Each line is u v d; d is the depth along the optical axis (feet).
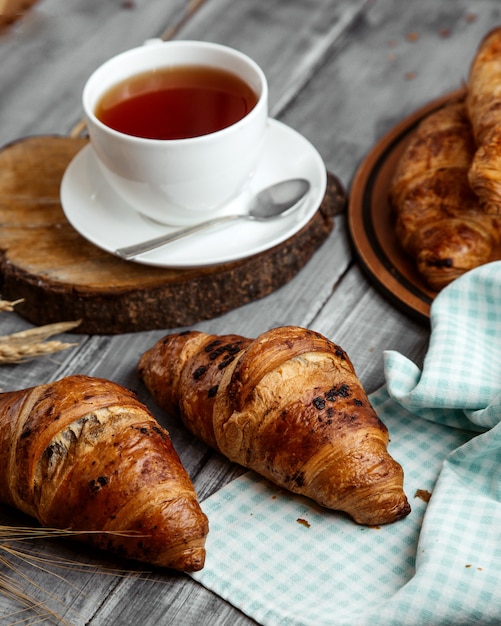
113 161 2.82
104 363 2.86
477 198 2.89
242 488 2.62
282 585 2.49
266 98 2.84
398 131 3.20
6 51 3.53
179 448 2.70
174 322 2.91
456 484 2.58
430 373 2.68
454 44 3.50
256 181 3.00
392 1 3.63
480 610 2.41
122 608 2.49
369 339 2.87
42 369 2.85
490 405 2.62
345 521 2.57
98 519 2.48
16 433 2.54
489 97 2.93
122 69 2.93
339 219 3.09
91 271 2.88
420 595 2.42
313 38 3.53
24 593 2.51
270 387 2.56
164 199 2.85
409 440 2.68
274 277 2.94
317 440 2.52
